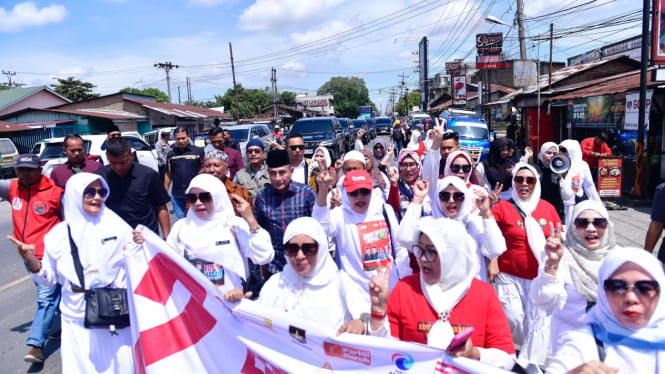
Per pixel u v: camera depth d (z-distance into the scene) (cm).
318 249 286
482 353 239
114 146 412
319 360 268
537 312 352
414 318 252
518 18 2125
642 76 1037
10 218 1218
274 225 412
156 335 310
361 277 367
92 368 333
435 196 390
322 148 639
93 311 323
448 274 243
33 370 431
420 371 234
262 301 306
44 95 3422
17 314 564
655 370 191
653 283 190
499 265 402
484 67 2903
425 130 1862
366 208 369
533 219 382
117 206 427
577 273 288
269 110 6656
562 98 1571
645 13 1016
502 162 617
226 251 345
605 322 202
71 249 336
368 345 248
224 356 302
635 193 1080
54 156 1309
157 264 323
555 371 203
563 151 621
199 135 1819
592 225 285
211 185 346
